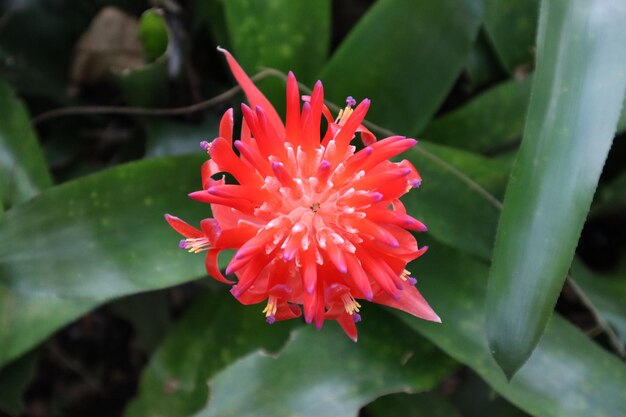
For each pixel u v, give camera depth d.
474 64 0.62
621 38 0.47
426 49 0.55
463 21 0.55
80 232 0.51
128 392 0.71
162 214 0.53
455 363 0.55
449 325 0.53
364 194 0.42
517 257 0.46
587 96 0.46
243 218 0.44
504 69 0.62
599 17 0.47
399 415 0.57
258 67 0.56
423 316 0.45
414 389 0.53
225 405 0.52
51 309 0.55
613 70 0.46
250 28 0.55
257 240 0.42
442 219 0.54
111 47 0.62
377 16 0.55
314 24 0.55
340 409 0.52
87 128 0.67
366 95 0.57
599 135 0.46
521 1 0.58
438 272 0.55
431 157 0.53
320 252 0.43
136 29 0.62
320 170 0.42
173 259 0.52
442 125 0.59
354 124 0.43
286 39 0.56
